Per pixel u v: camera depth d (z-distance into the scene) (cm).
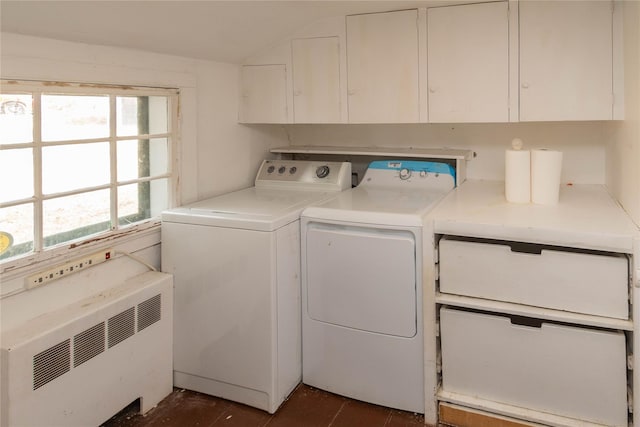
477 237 195
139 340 204
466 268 192
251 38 246
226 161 271
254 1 203
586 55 212
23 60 164
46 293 178
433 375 201
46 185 179
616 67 208
